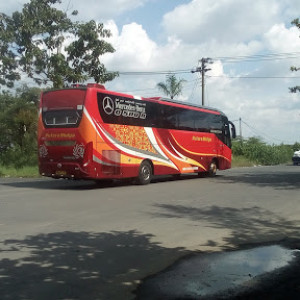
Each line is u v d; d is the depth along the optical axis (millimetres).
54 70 23141
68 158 14398
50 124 14836
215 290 4379
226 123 23344
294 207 10312
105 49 23688
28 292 4379
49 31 22969
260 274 4934
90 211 9633
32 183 17953
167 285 4574
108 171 14773
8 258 5648
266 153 48875
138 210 9797
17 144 26141
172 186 15984
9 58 22344
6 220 8430
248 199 11828
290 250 6152
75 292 4391
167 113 18203
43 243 6484
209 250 6141
